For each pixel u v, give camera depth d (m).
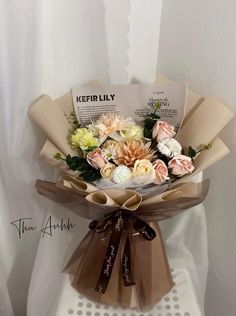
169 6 0.75
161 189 0.61
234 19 0.63
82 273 0.67
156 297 0.67
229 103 0.68
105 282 0.63
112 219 0.63
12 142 0.67
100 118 0.65
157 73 0.82
